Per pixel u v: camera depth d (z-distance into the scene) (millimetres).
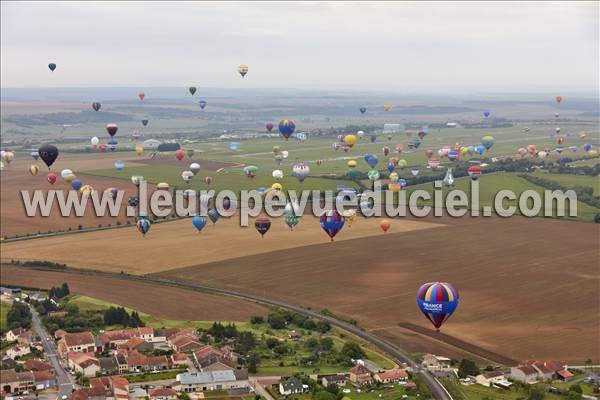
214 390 137000
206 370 142250
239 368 144375
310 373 142750
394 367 143500
